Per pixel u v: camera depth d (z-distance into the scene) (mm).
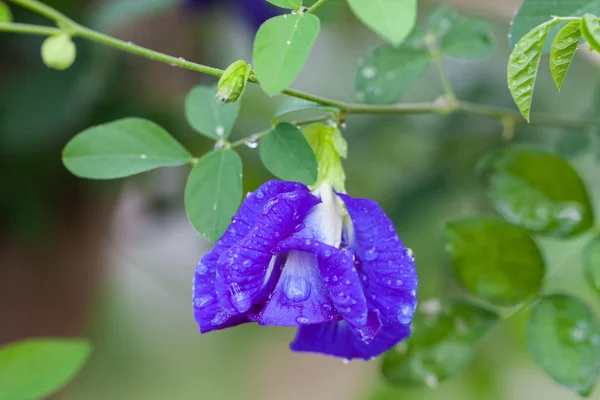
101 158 384
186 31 513
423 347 405
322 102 383
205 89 398
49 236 513
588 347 394
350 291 349
